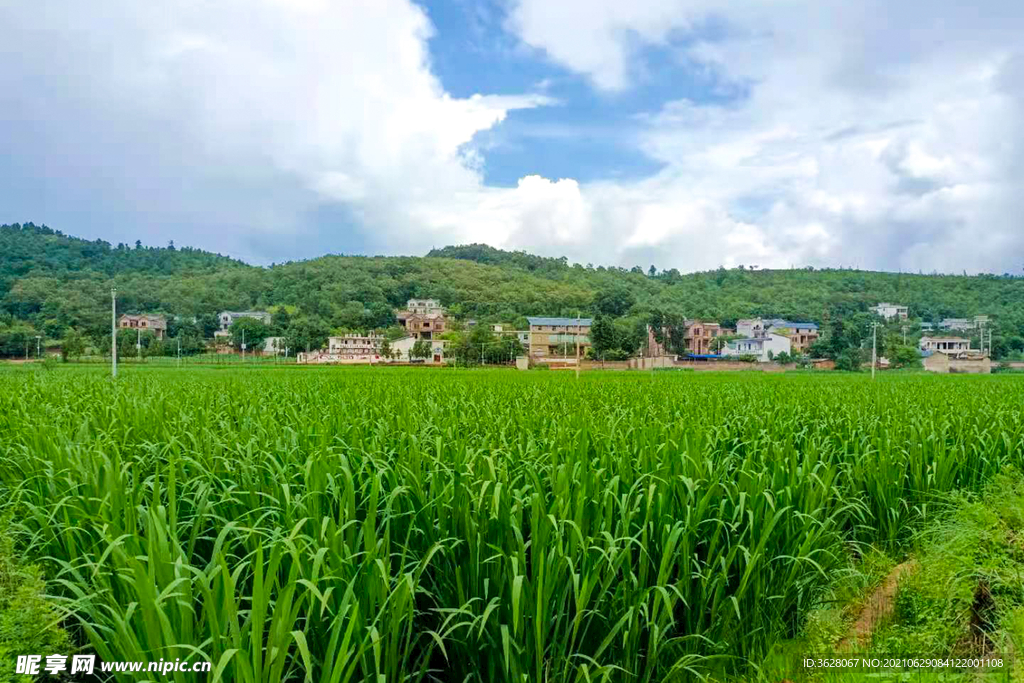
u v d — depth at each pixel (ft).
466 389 68.64
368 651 13.46
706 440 26.84
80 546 16.35
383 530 17.76
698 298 497.46
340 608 12.24
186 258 551.18
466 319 438.81
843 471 25.91
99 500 16.22
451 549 15.61
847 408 43.34
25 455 23.27
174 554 13.25
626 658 15.51
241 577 15.64
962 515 23.30
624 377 147.13
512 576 14.89
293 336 345.92
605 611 16.15
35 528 18.10
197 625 12.55
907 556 24.67
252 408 37.99
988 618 19.34
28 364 195.72
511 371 198.59
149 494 19.90
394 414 34.47
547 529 14.79
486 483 16.24
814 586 19.66
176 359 298.15
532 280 545.85
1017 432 33.37
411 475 17.89
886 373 213.05
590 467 19.12
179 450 23.45
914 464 27.35
